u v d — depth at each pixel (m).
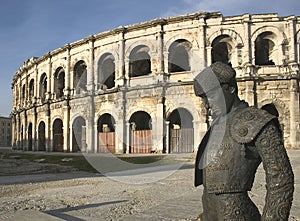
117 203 12.29
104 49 49.81
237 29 44.06
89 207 11.62
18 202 12.82
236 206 3.29
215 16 44.47
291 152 35.34
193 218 9.46
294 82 41.31
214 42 45.00
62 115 53.59
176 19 45.19
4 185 18.14
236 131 3.30
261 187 15.20
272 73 42.41
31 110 62.72
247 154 3.31
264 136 3.18
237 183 3.31
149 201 12.55
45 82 63.00
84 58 52.44
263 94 41.84
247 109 3.46
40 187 17.36
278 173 3.08
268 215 3.06
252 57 43.41
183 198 12.96
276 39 43.75
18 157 40.72
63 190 16.09
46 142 56.84
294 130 40.56
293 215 9.57
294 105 41.03
